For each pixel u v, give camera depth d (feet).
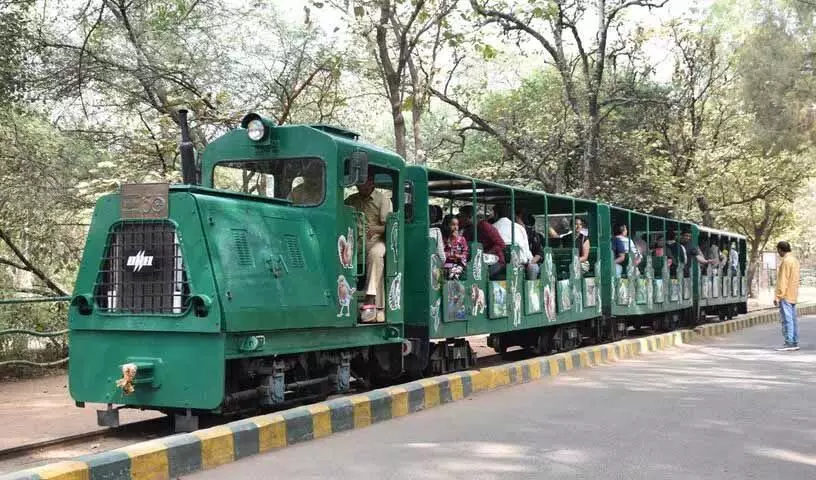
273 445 25.17
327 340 31.07
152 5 58.18
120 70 54.60
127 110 58.59
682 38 107.04
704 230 82.02
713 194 117.70
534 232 51.83
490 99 105.50
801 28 98.94
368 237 34.60
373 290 34.06
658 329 73.87
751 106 100.42
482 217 51.57
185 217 25.88
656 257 71.15
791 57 97.09
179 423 26.02
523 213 54.13
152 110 60.13
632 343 55.57
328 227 31.14
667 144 110.22
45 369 45.42
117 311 26.45
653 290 68.49
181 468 21.90
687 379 41.86
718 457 24.29
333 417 27.84
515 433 27.86
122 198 26.66
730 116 114.11
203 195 26.63
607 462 23.70
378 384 39.11
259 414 29.94
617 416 31.04
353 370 36.14
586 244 57.62
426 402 33.14
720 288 87.30
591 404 33.96
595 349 49.98
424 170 38.63
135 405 26.32
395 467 23.08
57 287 50.83
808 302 128.06
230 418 29.60
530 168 94.02
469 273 41.96
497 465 23.34
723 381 40.93
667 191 101.71
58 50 54.44
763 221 151.94
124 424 28.37
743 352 56.80
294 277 28.96
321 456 24.36
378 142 101.81
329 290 30.76
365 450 25.22
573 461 23.82
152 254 26.18
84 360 26.86
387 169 35.58
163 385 25.80
